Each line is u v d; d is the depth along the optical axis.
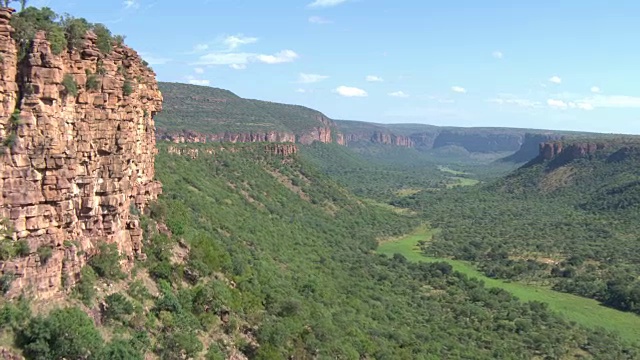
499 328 96.06
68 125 30.02
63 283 29.50
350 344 54.47
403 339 68.81
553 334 95.12
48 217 28.67
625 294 119.50
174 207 49.91
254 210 116.81
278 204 142.88
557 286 133.75
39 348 26.05
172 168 106.19
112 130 33.59
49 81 28.02
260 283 56.44
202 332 38.19
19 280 27.00
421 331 78.62
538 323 102.00
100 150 33.06
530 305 112.94
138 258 38.22
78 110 31.14
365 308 77.81
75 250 30.48
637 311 115.56
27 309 26.75
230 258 55.66
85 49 31.36
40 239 28.06
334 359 47.41
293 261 86.56
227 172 143.62
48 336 26.47
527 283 137.00
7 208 26.84
